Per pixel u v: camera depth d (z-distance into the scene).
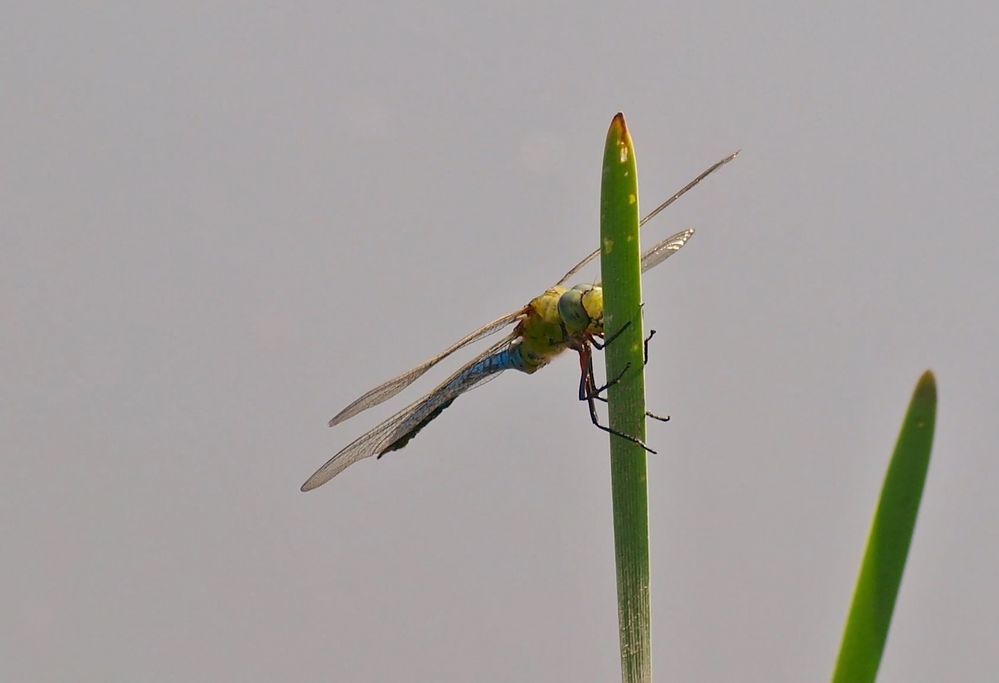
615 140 1.21
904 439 0.86
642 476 1.23
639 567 1.22
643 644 1.21
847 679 0.89
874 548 0.88
